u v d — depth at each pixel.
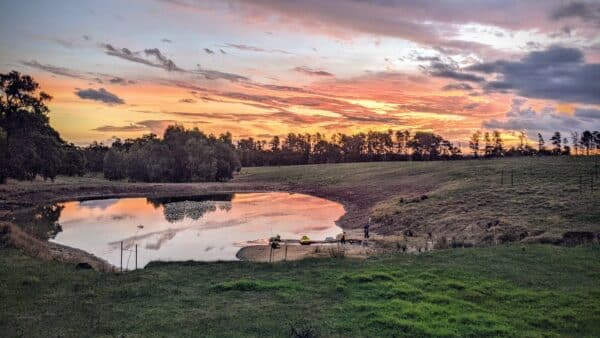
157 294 18.92
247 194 100.69
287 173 144.00
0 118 78.62
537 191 49.56
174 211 67.56
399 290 18.25
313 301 17.53
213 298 18.27
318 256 28.78
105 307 17.12
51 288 19.69
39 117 83.38
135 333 14.32
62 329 14.76
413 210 50.97
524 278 19.80
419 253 26.11
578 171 59.72
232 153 136.75
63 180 118.12
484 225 38.28
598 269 21.00
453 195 54.81
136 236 44.50
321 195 93.69
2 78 78.44
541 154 180.25
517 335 13.77
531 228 34.22
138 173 125.25
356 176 112.25
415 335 13.98
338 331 14.39
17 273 21.70
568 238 29.47
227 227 51.03
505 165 77.50
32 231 45.56
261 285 19.72
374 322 15.02
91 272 22.98
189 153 127.31
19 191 78.12
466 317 15.12
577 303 16.53
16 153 80.12
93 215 61.94
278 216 61.44
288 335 14.10
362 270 21.98
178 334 14.22
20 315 16.11
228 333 14.27
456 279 19.91
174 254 35.56
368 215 56.53
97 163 173.88
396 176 97.75
